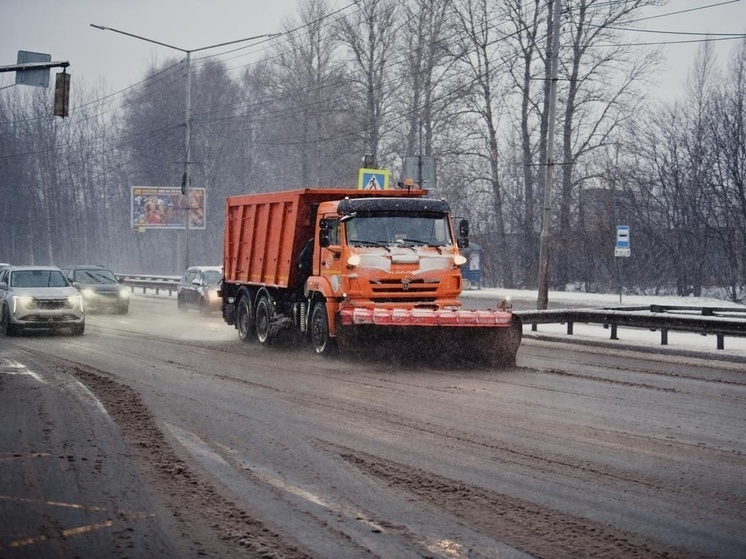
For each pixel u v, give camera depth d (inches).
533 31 1877.5
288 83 2460.6
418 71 2059.5
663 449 359.9
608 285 1877.5
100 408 457.1
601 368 641.0
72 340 863.1
